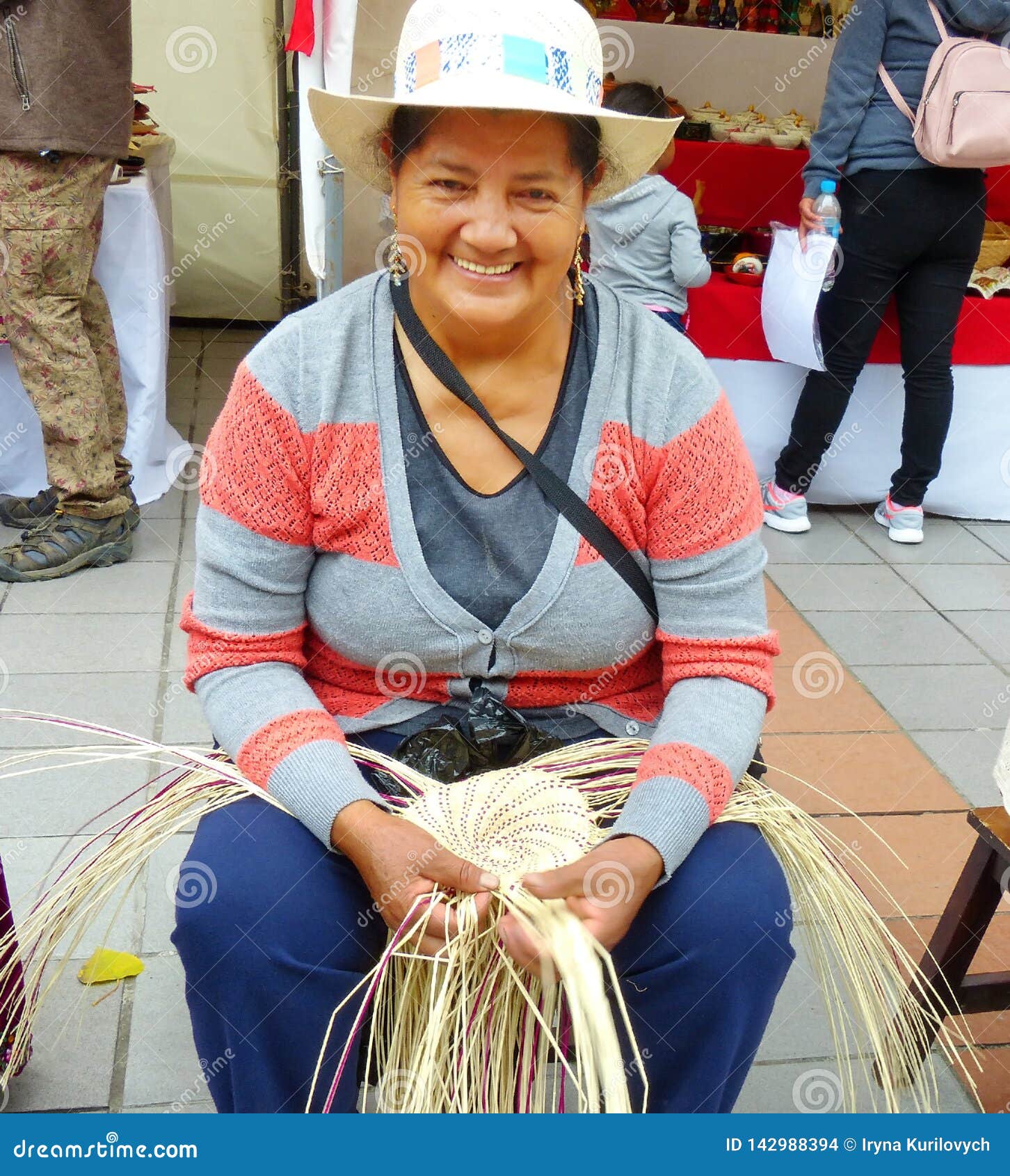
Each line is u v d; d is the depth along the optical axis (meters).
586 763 1.40
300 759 1.26
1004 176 4.31
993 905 1.63
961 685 2.89
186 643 2.83
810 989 1.88
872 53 3.17
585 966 1.13
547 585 1.32
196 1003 1.24
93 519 3.16
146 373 3.52
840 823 2.30
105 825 2.12
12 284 2.92
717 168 4.34
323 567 1.38
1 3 2.66
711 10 4.78
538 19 1.23
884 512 3.81
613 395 1.34
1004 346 3.64
